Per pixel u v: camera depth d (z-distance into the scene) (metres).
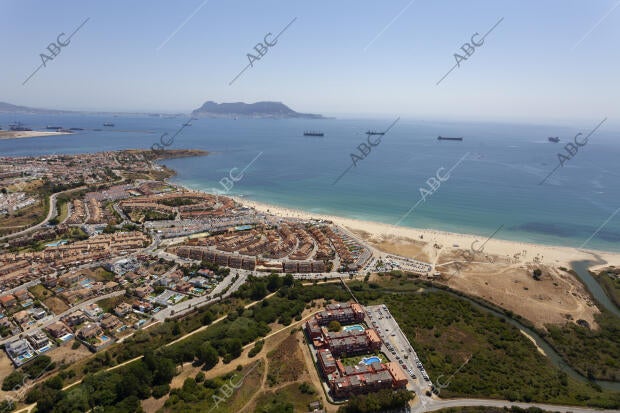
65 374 147.12
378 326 181.50
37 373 148.38
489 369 154.25
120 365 154.00
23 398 135.12
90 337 172.75
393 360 156.50
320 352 155.00
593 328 187.62
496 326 185.88
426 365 155.12
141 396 133.88
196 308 198.50
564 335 181.25
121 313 191.38
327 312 183.38
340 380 137.88
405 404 132.62
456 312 196.75
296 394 137.00
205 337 171.38
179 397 133.00
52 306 196.50
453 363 157.38
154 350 159.62
